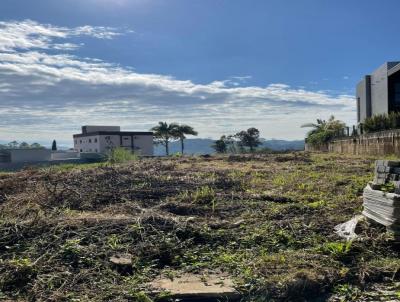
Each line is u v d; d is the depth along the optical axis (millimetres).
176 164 15594
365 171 12211
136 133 60750
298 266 4621
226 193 8531
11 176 11531
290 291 4195
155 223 5875
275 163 16531
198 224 6090
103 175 10688
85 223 5832
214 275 4602
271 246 5402
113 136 59406
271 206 7352
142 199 7867
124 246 5180
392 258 4906
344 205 7273
